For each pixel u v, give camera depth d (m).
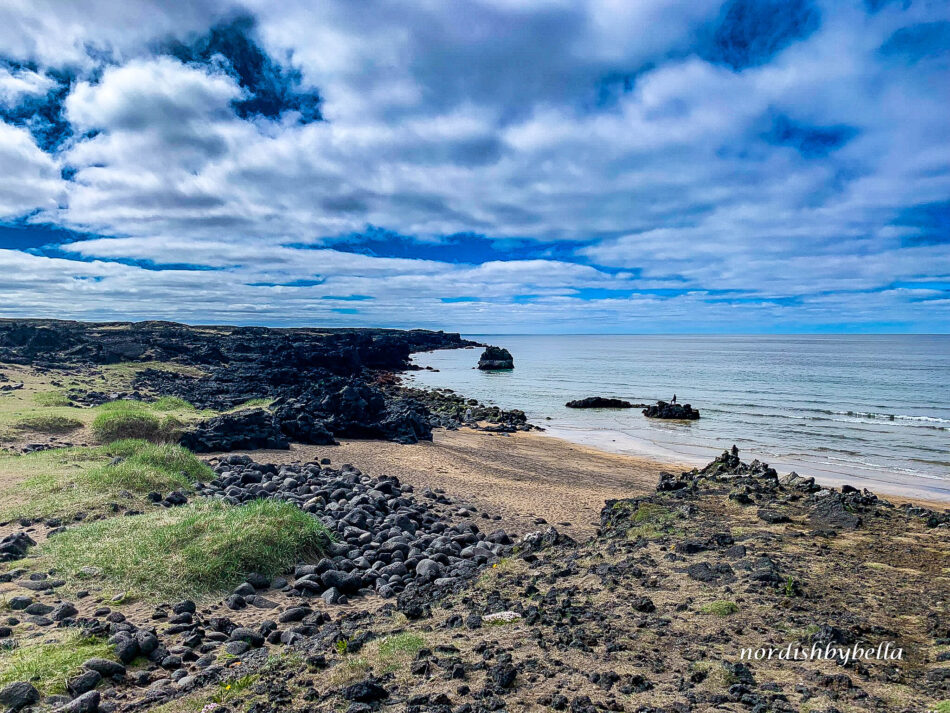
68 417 28.33
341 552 15.31
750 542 11.41
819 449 39.75
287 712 6.39
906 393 70.62
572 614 8.79
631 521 14.07
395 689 6.75
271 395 53.28
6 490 16.98
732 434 46.53
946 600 8.41
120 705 7.39
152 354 69.19
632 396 73.69
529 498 24.91
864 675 6.46
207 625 10.34
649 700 6.09
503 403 69.50
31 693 7.30
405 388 81.50
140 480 18.47
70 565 11.85
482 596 10.45
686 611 8.59
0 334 60.62
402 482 26.77
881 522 12.36
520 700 6.24
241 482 22.88
